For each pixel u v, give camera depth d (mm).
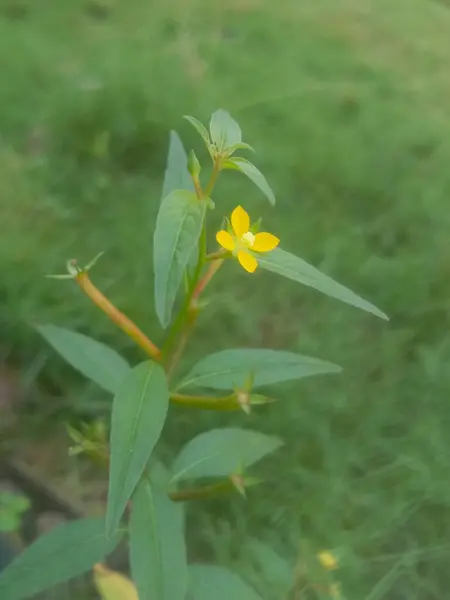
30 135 509
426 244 472
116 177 491
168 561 207
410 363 407
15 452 354
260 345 410
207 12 692
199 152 515
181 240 167
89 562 229
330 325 420
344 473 358
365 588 324
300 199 494
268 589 304
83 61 584
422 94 621
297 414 372
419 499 352
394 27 729
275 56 640
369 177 513
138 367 197
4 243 424
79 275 198
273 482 351
